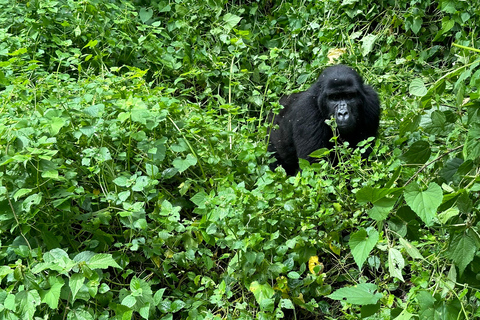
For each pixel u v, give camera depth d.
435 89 4.16
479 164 3.91
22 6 7.62
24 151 4.33
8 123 4.81
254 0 9.28
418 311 3.68
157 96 5.79
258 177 5.41
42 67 7.05
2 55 6.71
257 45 8.77
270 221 4.61
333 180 5.20
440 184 4.26
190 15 8.44
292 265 4.63
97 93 5.35
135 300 4.00
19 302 3.87
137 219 4.64
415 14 8.26
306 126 6.70
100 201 4.90
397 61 8.12
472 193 3.99
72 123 4.85
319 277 4.70
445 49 8.36
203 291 4.78
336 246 4.98
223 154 5.45
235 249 4.72
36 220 4.48
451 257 3.64
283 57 8.48
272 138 7.35
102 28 7.43
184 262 4.65
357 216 4.96
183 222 5.01
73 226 4.88
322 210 4.83
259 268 4.51
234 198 4.48
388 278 4.96
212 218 4.44
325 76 6.59
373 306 3.48
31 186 4.41
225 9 9.16
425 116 6.05
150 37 7.69
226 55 8.23
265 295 4.38
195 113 5.76
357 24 8.72
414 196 3.36
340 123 6.30
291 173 7.45
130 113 4.77
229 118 6.02
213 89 7.93
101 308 4.36
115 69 5.94
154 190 4.71
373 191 3.34
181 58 7.89
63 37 7.32
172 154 5.34
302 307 4.81
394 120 6.84
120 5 8.50
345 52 8.37
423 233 4.66
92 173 4.70
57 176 4.17
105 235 4.61
